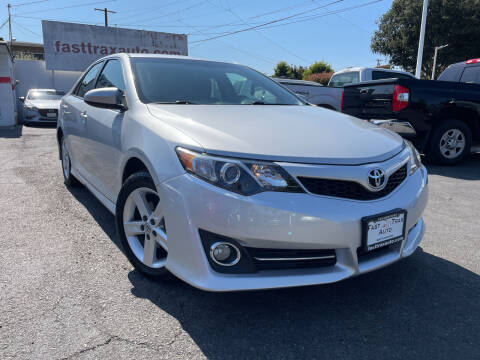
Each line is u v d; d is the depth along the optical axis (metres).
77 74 20.86
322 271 1.96
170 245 2.00
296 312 2.10
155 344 1.81
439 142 6.00
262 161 1.87
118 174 2.62
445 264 2.72
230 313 2.07
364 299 2.25
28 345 1.77
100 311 2.05
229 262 1.92
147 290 2.27
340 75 9.74
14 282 2.31
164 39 22.77
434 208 3.98
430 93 5.71
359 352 1.80
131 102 2.69
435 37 24.16
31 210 3.64
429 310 2.15
